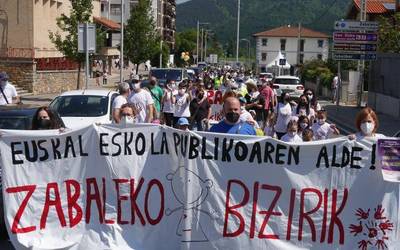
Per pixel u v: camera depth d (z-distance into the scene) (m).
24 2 40.81
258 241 6.72
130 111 10.18
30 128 10.27
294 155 6.67
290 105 14.39
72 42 33.50
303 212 6.71
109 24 63.47
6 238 8.17
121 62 37.88
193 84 24.28
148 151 6.84
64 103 15.04
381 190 6.64
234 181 6.71
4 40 41.09
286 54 153.12
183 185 6.75
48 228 6.85
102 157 6.86
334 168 6.68
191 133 6.67
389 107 31.58
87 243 6.82
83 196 6.88
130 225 6.87
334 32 30.31
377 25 30.11
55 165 6.85
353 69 50.19
